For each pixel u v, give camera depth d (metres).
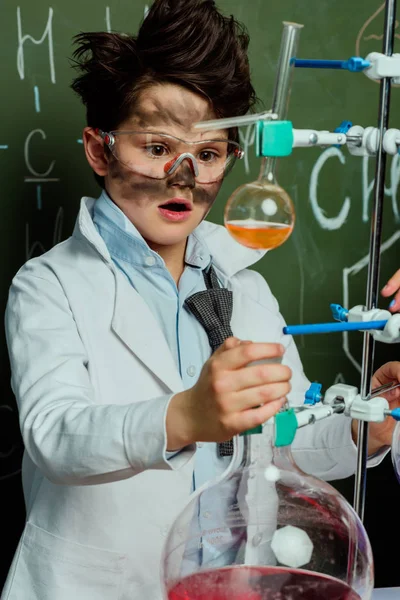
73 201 1.66
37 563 1.18
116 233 1.26
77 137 1.64
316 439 1.13
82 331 1.18
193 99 1.14
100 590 1.17
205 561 0.63
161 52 1.14
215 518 0.65
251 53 1.73
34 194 1.63
